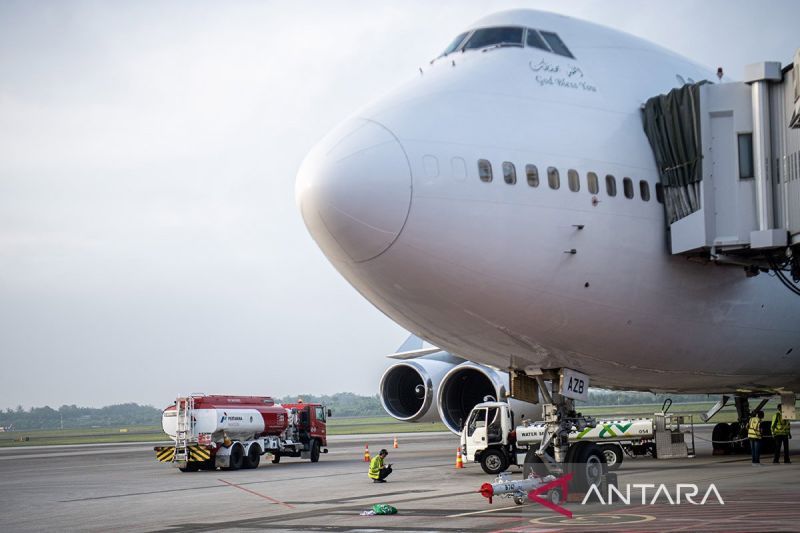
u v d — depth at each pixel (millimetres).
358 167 15336
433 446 49781
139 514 18562
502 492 16297
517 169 16172
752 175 17812
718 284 18953
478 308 16375
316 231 15977
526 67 17703
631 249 17438
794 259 18281
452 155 15766
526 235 16094
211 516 17672
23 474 34312
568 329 17312
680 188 17891
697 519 13664
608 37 19500
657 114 18156
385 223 15250
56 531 16156
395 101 16609
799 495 16625
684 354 19516
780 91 17750
